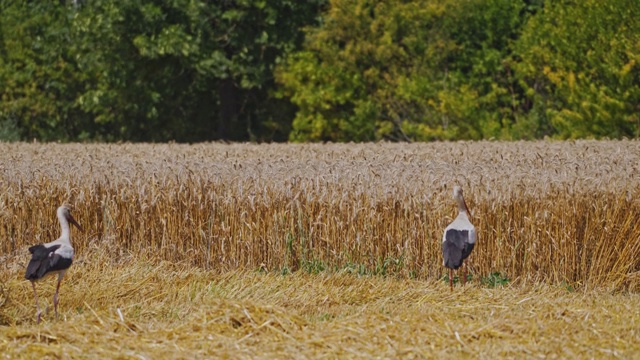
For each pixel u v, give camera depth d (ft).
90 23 596.70
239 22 590.96
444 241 198.08
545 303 173.27
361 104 557.33
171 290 195.93
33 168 257.75
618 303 176.45
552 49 511.81
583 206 213.25
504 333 147.02
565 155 293.84
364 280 206.69
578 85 473.67
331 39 573.74
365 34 565.12
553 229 214.07
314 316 173.99
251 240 225.15
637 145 336.29
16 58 653.30
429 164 257.34
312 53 572.92
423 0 556.92
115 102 612.70
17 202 236.02
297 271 218.18
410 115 563.07
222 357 135.44
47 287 196.13
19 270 209.05
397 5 556.92
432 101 533.55
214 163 269.44
